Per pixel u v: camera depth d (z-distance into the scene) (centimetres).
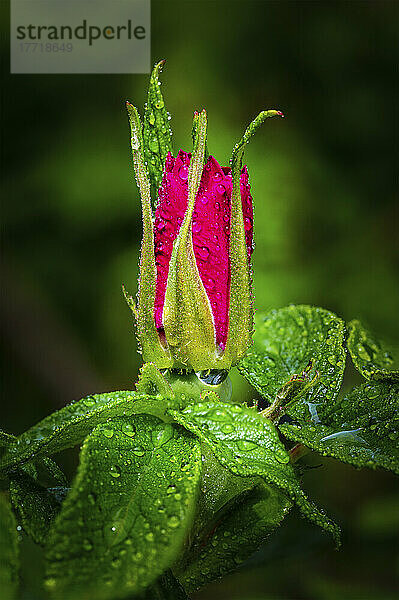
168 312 24
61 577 22
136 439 23
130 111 24
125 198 65
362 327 27
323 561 37
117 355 65
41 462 25
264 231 63
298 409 26
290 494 23
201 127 24
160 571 22
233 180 24
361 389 26
